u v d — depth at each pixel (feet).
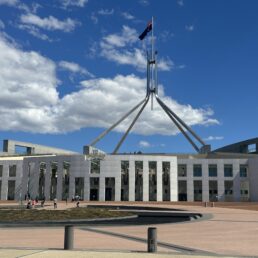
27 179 352.69
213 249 53.78
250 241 63.31
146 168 320.09
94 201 302.86
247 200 334.65
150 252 47.78
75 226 89.81
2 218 105.91
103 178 319.06
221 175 335.06
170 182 325.83
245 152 443.32
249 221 106.22
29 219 103.24
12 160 373.20
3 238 64.03
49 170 339.16
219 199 331.98
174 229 83.61
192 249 53.06
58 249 49.67
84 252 46.96
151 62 450.30
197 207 197.06
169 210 171.53
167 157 327.06
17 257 42.50
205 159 337.72
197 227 88.53
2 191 370.53
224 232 77.46
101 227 87.76
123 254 45.60
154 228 48.78
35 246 53.47
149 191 327.88
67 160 328.29
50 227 88.07
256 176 332.39
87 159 322.55
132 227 87.76
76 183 326.65
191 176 335.67
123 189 323.78
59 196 326.03
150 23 442.91
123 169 326.24
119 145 423.23
